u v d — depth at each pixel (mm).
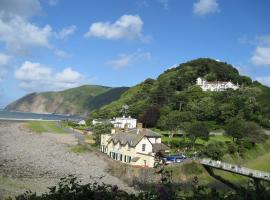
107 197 14375
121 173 73812
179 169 69188
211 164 71500
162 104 177625
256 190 15422
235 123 111625
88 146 107375
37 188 56312
